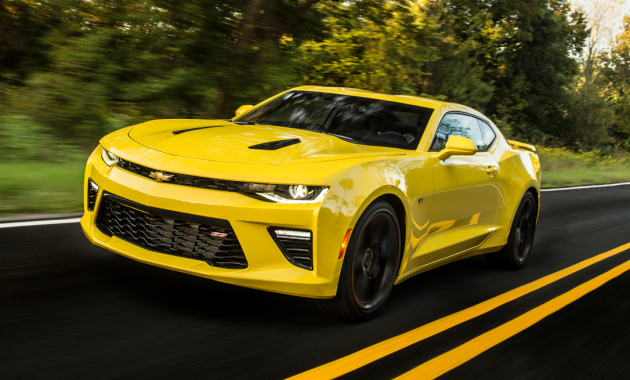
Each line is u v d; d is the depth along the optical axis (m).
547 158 19.62
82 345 2.36
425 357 2.71
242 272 2.66
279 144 3.10
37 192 5.04
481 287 4.25
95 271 3.35
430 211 3.49
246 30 8.49
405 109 4.01
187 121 3.88
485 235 4.37
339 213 2.70
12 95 8.38
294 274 2.66
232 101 8.52
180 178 2.75
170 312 2.86
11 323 2.49
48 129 7.46
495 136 4.84
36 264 3.36
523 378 2.63
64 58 7.87
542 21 27.62
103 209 3.10
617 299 4.30
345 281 2.84
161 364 2.27
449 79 19.83
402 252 3.32
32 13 9.66
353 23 10.66
